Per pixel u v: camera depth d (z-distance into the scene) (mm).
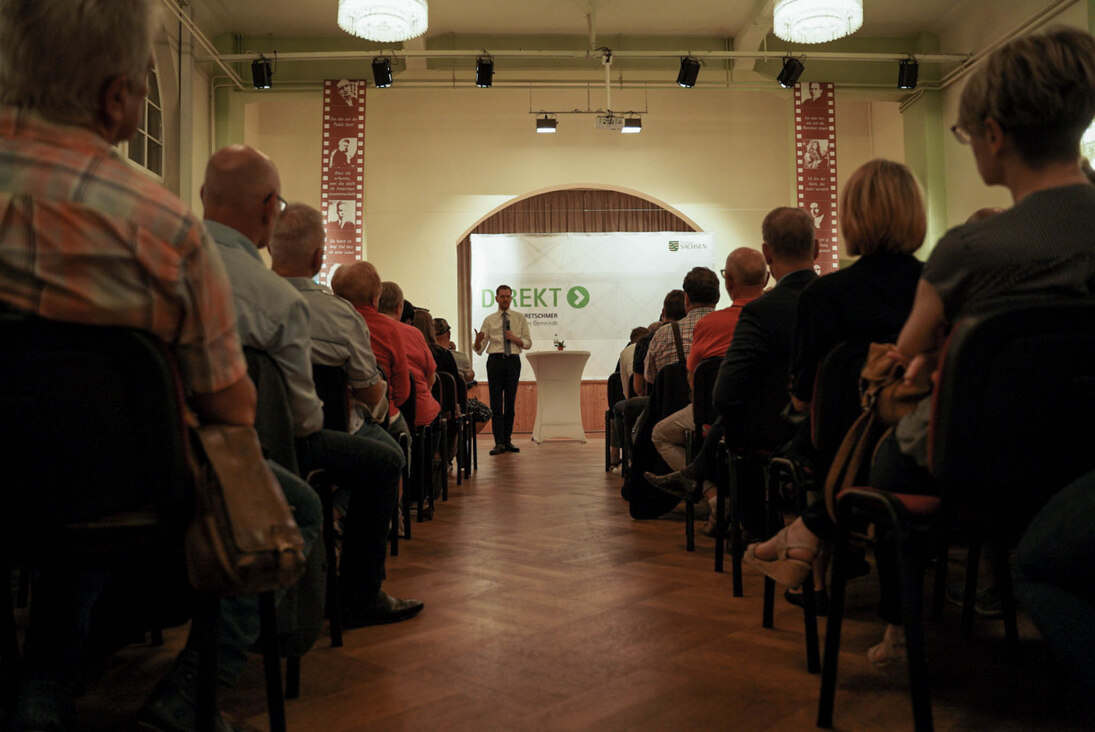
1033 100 1162
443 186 11047
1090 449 1078
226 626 1364
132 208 1023
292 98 9297
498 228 11828
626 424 4910
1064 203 1170
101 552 1062
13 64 1036
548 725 1516
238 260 1568
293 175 10805
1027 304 1103
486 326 8617
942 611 2305
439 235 11031
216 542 1035
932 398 1170
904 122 9578
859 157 11125
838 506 1446
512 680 1773
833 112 9094
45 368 973
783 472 2074
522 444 9570
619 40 9391
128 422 1011
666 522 4020
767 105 11133
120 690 1737
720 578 2781
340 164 8977
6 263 982
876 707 1587
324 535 2008
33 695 1280
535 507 4582
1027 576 1066
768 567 1783
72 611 1388
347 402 2170
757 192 11086
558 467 6883
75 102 1052
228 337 1105
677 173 11062
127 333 1000
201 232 1073
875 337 1645
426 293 10992
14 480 978
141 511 1066
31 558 1049
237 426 1122
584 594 2568
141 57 1096
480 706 1620
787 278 2436
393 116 11055
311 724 1535
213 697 1162
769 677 1778
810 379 1783
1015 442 1092
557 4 8609
